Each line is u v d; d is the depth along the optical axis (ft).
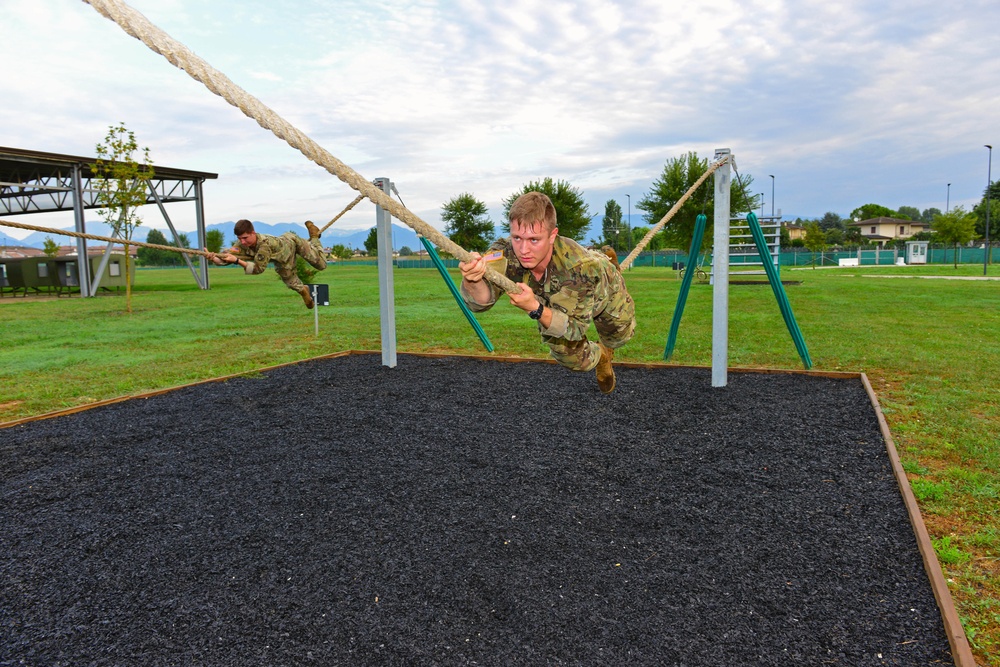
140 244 22.71
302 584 11.35
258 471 17.08
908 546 12.40
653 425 20.57
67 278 98.58
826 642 9.51
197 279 113.39
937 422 20.27
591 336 42.70
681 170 123.95
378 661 9.20
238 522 13.99
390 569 11.79
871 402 22.66
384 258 31.01
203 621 10.34
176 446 19.38
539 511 14.24
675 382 26.68
